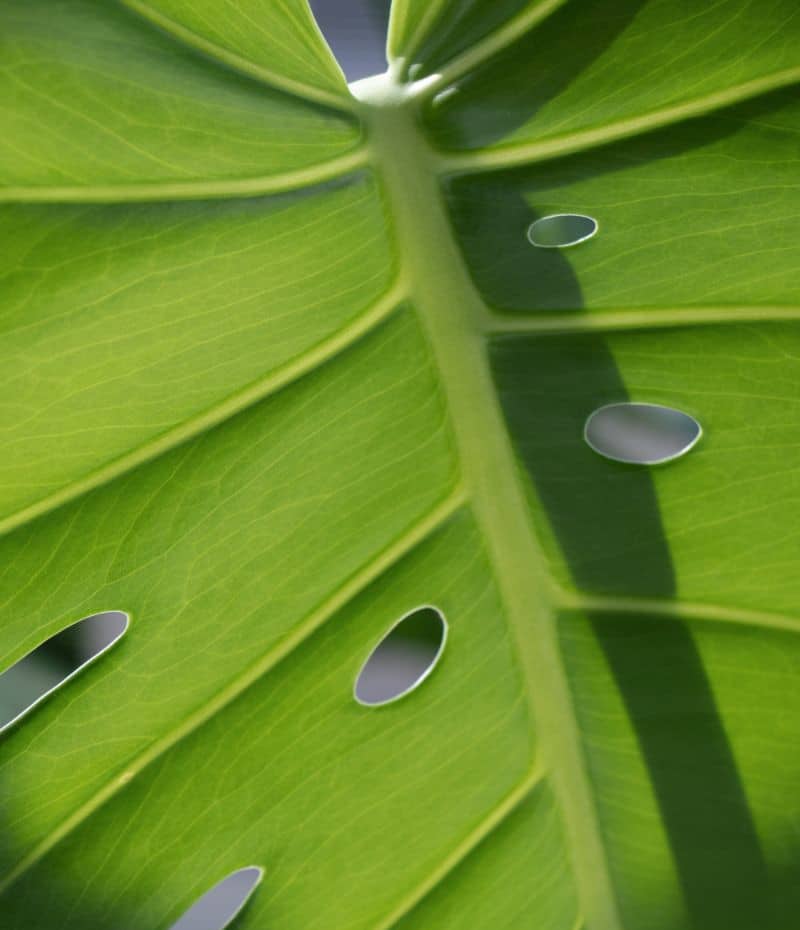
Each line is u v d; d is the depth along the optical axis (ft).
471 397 1.49
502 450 1.50
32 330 1.43
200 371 1.46
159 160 1.43
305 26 1.45
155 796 1.49
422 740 1.51
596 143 1.49
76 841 1.48
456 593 1.50
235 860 1.50
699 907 1.52
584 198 1.49
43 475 1.45
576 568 1.51
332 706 1.50
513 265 1.49
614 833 1.52
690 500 1.51
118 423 1.45
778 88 1.48
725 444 1.50
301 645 1.49
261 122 1.45
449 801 1.52
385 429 1.49
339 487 1.49
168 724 1.49
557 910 1.52
